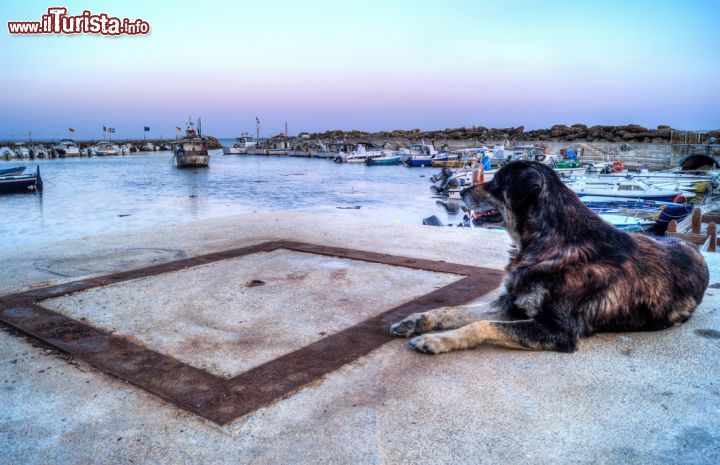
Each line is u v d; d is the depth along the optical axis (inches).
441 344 116.4
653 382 102.0
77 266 201.2
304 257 214.1
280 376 105.0
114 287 171.5
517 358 114.6
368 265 199.8
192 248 231.8
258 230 274.2
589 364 110.7
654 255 130.6
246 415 90.2
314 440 82.6
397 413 90.9
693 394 97.0
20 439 83.4
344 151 4311.0
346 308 149.4
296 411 91.7
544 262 121.3
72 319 139.5
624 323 125.6
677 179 1210.6
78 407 93.6
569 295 118.8
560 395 97.0
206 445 81.4
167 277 183.5
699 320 136.7
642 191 991.0
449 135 4507.9
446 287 166.9
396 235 259.0
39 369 109.3
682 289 130.0
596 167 1857.8
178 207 1592.0
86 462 77.1
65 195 1935.3
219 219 315.3
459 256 213.8
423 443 81.5
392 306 150.9
